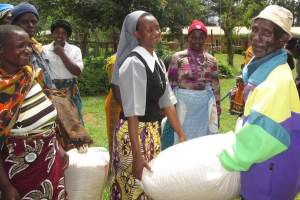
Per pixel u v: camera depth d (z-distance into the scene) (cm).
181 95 450
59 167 265
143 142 292
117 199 307
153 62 287
